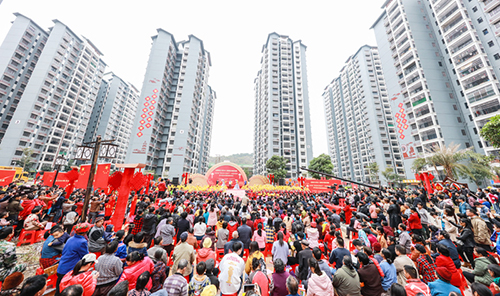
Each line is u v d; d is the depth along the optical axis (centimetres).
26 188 927
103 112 7156
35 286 260
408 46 4156
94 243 509
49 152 4950
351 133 7375
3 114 4612
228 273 410
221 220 783
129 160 4431
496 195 1180
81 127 5891
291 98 6969
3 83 4656
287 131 6569
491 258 457
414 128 4000
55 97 5131
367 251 437
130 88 8362
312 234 671
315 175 4419
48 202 934
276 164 4700
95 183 881
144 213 768
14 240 736
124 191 842
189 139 5453
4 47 4812
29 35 5197
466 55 3450
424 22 4178
